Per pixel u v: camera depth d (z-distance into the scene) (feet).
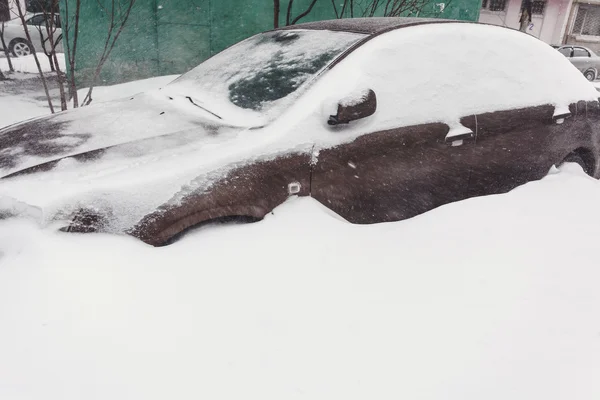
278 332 5.87
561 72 12.05
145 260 6.61
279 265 6.96
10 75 34.35
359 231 8.22
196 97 10.25
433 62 9.79
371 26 10.14
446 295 6.81
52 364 5.08
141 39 27.86
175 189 7.11
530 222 8.96
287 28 11.83
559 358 5.72
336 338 5.88
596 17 75.20
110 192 6.85
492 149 10.36
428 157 9.42
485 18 70.90
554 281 7.23
